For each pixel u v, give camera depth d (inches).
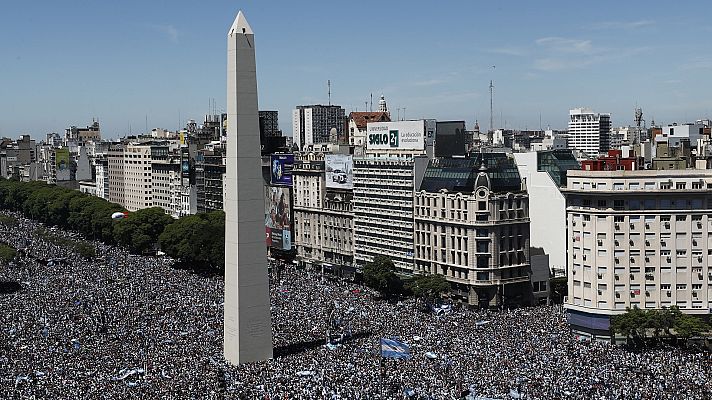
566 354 7421.3
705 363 7190.0
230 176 7765.8
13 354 7568.9
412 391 6067.9
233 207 7701.8
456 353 7401.6
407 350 7224.4
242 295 7642.7
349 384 6353.3
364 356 7367.1
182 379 6643.7
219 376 6722.4
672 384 6373.0
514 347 7677.2
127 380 6628.9
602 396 6038.4
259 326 7706.7
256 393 6166.3
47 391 6304.1
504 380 6417.3
